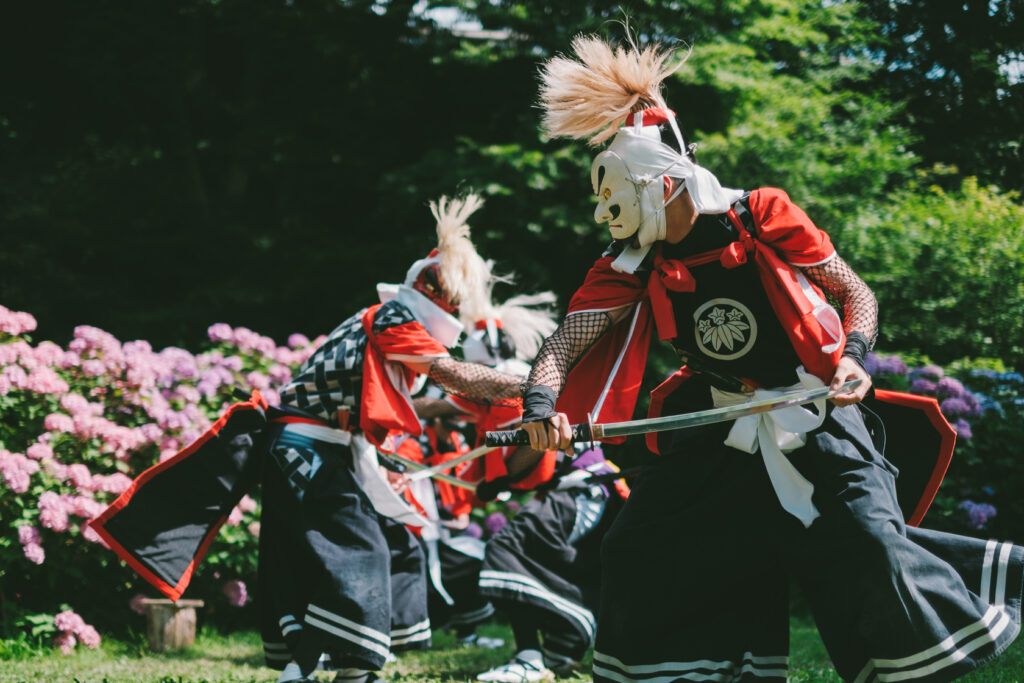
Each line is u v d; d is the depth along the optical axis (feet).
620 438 16.44
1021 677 20.70
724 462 15.01
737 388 15.25
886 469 14.84
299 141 66.18
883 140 54.85
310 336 64.39
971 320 50.88
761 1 56.13
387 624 19.27
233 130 71.77
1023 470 34.22
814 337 14.21
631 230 14.87
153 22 67.72
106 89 69.21
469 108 63.93
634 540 15.07
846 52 62.64
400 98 64.49
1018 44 66.64
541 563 24.99
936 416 16.02
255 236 65.98
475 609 30.12
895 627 13.62
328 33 63.16
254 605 34.53
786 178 51.19
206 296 63.46
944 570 13.89
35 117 70.69
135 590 31.76
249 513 32.40
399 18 62.80
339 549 19.47
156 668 25.58
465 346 26.84
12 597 29.19
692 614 14.84
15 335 30.14
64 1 67.46
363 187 67.82
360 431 21.04
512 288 55.47
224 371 33.37
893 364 35.73
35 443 29.40
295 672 20.15
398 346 20.35
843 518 13.97
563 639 24.85
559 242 58.18
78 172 68.49
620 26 54.60
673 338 15.40
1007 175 67.72
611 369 16.02
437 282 21.34
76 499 28.14
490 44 59.62
